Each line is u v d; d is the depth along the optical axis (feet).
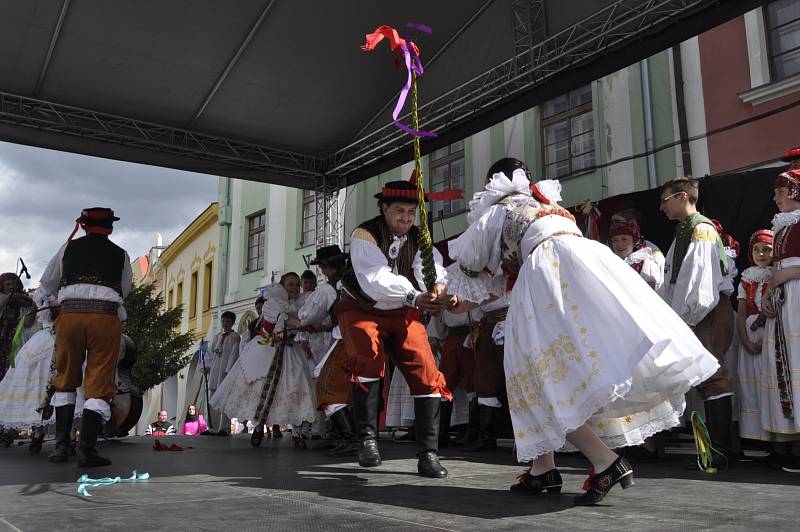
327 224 26.81
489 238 8.04
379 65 21.61
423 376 10.16
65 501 7.57
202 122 23.57
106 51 19.77
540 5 19.12
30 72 20.22
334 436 16.38
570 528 5.70
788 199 11.31
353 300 10.86
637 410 7.34
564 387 6.61
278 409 17.06
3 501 7.59
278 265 48.85
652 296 6.93
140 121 22.95
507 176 8.50
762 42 22.03
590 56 18.29
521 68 19.77
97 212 12.84
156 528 5.86
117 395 18.83
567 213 7.88
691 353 6.56
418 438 10.08
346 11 19.39
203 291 60.59
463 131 22.29
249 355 17.71
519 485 8.04
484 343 15.90
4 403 15.53
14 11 17.85
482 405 15.90
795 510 6.61
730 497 7.55
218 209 57.26
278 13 19.24
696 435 9.49
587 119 27.94
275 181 26.58
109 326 12.41
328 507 6.99
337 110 23.70
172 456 14.05
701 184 18.19
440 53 21.36
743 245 17.29
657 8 16.49
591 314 6.68
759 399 11.87
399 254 10.41
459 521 6.10
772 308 11.26
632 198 19.77
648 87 25.20
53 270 13.37
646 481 9.11
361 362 10.72
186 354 61.87
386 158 25.29
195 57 20.47
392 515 6.47
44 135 21.89
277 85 22.13
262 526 5.92
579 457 13.10
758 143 21.93
